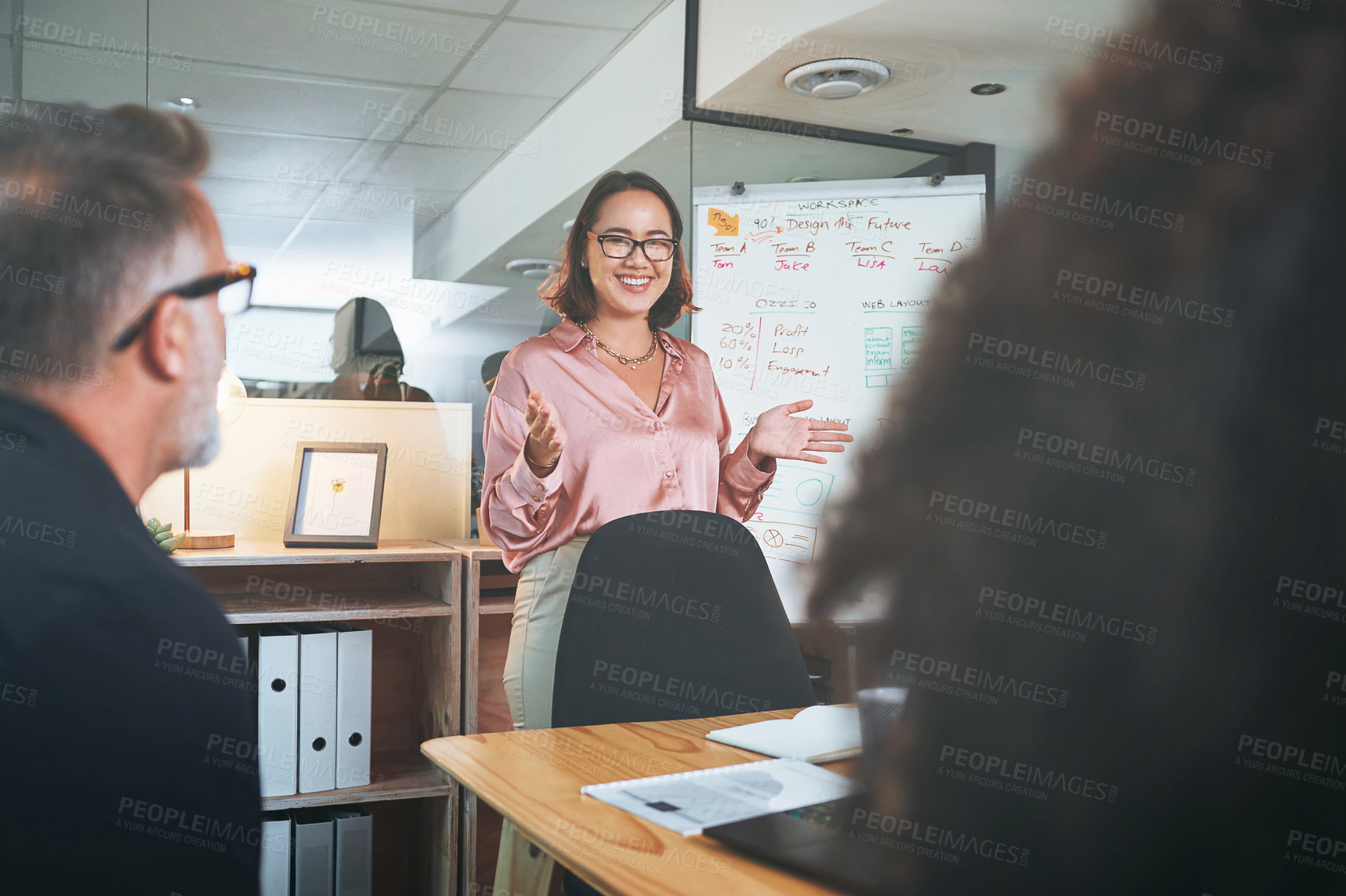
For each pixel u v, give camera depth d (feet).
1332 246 0.71
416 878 8.34
